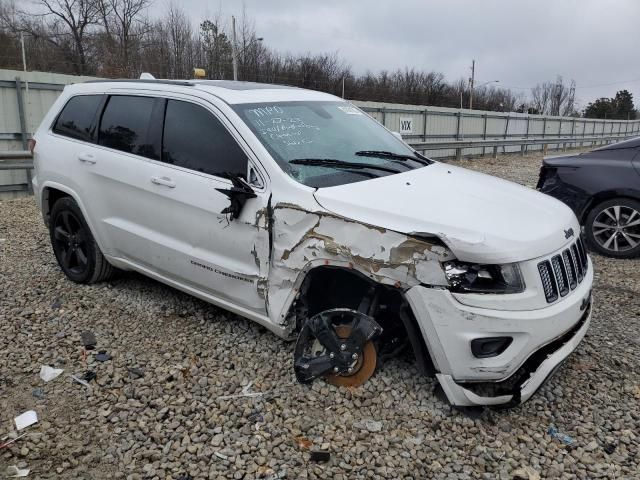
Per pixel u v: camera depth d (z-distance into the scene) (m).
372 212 3.35
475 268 3.15
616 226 6.96
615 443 3.27
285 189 3.64
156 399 3.60
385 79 49.81
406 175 4.04
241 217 3.81
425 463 3.07
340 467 3.03
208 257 4.09
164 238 4.41
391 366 3.88
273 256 3.69
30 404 3.56
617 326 4.82
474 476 2.98
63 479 2.94
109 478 2.96
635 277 6.23
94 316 4.79
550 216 3.67
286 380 3.79
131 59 36.59
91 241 5.18
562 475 3.00
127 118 4.73
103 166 4.78
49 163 5.28
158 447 3.18
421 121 22.59
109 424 3.38
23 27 38.56
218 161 4.03
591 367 4.09
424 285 3.16
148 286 5.41
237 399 3.59
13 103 11.24
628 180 6.81
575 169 7.20
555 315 3.25
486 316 3.10
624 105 91.75
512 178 15.56
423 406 3.51
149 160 4.46
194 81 4.71
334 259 3.41
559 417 3.49
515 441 3.26
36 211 8.95
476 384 3.35
